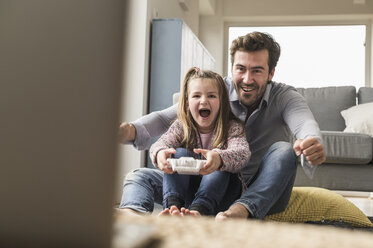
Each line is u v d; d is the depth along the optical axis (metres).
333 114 3.67
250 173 1.50
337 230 0.21
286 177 1.21
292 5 6.15
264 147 1.53
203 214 1.13
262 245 0.17
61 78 0.13
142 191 1.28
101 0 0.13
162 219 0.22
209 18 6.32
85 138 0.13
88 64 0.13
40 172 0.13
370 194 3.55
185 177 1.25
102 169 0.13
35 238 0.13
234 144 1.34
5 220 0.13
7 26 0.14
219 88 1.44
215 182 1.19
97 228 0.13
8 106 0.14
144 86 3.22
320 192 1.60
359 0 5.96
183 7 4.68
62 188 0.13
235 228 0.20
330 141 2.74
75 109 0.13
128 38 0.13
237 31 6.55
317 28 6.30
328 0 6.05
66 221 0.13
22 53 0.14
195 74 1.47
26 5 0.14
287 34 6.39
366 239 0.19
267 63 1.50
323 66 6.29
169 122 1.59
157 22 3.37
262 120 1.52
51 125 0.13
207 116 1.43
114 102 0.13
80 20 0.13
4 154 0.13
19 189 0.13
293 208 1.47
